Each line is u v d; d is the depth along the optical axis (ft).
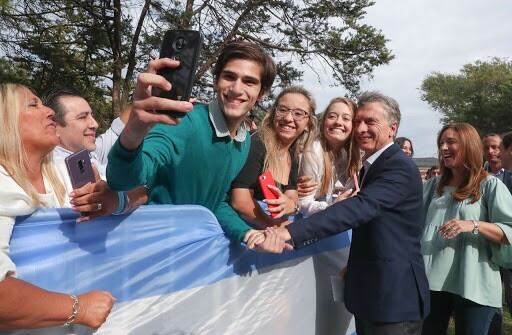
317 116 11.23
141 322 5.81
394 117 8.63
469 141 10.52
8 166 4.69
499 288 10.24
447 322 11.05
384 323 7.94
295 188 9.61
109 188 4.95
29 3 40.83
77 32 46.14
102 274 5.30
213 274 6.98
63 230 4.88
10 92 5.13
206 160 6.47
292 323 8.96
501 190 10.26
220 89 6.45
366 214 7.58
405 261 8.02
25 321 4.12
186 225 6.46
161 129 5.98
